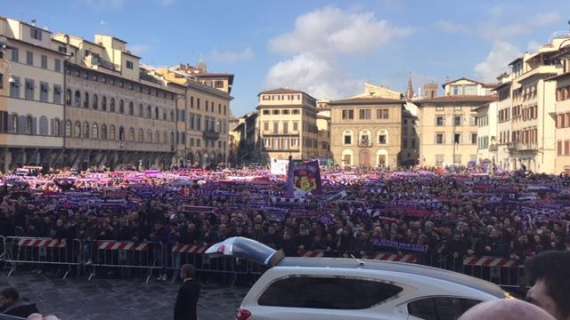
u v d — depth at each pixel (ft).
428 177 170.50
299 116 435.53
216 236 55.62
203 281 56.54
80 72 246.06
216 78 412.77
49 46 225.76
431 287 25.98
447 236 53.16
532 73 253.03
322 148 497.87
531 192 108.58
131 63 287.48
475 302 25.20
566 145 221.66
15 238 57.57
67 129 237.04
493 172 221.25
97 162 261.65
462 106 380.17
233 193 98.63
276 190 108.47
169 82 326.85
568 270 8.18
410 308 25.73
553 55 249.55
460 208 78.38
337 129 424.46
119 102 276.82
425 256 52.26
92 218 59.57
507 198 95.61
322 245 54.13
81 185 118.52
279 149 438.40
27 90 212.43
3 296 26.55
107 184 120.98
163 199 88.63
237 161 465.88
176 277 56.13
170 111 328.90
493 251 52.26
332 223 62.18
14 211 64.49
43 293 50.98
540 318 6.23
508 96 300.81
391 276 26.63
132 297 50.11
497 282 50.39
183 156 344.28
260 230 55.98
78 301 48.57
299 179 76.95
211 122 384.06
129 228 58.13
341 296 26.55
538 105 249.96
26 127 212.23
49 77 224.94
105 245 56.70
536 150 251.19
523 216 72.90
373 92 435.94
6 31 205.16
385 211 75.66
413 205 82.33
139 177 147.84
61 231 57.16
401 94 443.32
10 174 164.96
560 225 60.95
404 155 448.24
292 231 55.36
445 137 382.83
